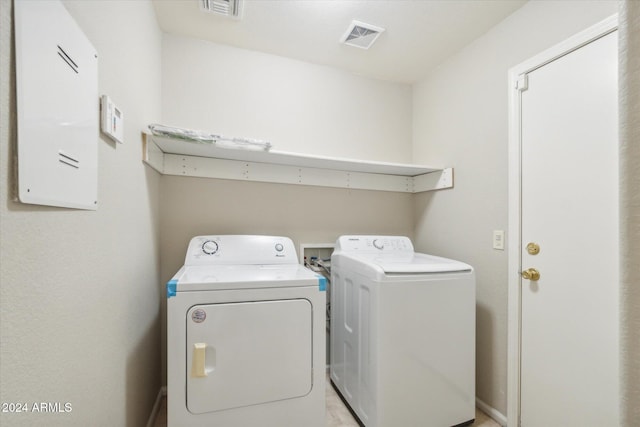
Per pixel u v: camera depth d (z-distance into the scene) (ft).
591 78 3.90
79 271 2.36
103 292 2.83
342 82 7.19
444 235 6.63
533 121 4.67
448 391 4.73
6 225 1.55
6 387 1.56
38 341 1.84
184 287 3.64
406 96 7.82
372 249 6.40
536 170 4.61
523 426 4.68
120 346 3.31
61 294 2.10
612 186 3.67
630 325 1.43
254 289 3.89
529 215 4.71
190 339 3.64
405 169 6.82
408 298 4.51
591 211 3.88
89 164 2.46
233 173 6.20
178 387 3.59
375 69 7.14
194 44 6.00
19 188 1.62
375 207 7.50
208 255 5.30
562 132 4.25
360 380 4.92
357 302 5.08
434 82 7.06
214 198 6.15
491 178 5.41
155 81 5.21
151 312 4.90
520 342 4.78
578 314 4.00
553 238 4.34
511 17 5.08
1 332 1.52
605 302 3.71
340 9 5.08
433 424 4.64
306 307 4.10
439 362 4.67
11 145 1.58
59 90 1.99
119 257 3.28
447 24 5.41
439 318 4.68
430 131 7.16
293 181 6.67
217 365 3.71
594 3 3.87
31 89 1.71
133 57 3.80
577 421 3.97
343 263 5.74
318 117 6.96
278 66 6.62
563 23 4.25
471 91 5.93
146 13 4.49
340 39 5.98
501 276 5.15
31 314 1.77
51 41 1.89
